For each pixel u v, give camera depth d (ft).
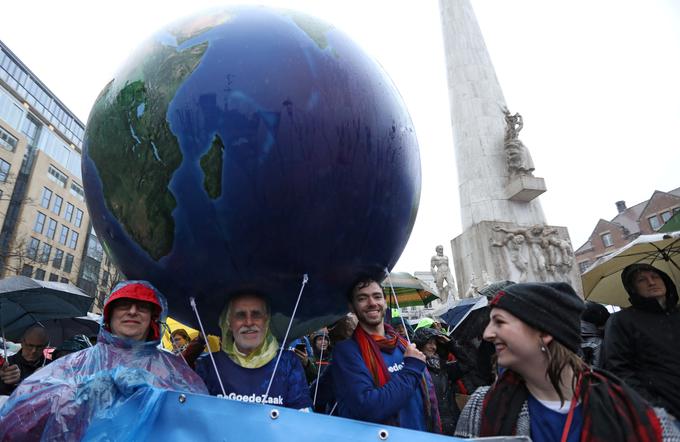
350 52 7.02
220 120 5.91
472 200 45.16
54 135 161.89
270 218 6.06
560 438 4.48
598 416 4.27
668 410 8.53
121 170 6.40
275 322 7.50
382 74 7.52
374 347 7.57
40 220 144.97
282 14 7.01
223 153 5.89
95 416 5.01
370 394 6.84
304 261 6.54
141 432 4.83
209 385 6.80
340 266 6.91
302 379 7.21
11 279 16.47
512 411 4.88
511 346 4.82
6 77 142.82
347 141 6.28
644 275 9.77
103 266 160.15
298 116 6.02
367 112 6.59
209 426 4.73
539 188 42.27
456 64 51.67
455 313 22.02
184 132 5.97
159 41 6.85
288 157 5.94
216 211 6.01
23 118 145.69
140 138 6.22
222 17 6.84
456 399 14.64
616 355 9.56
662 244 12.50
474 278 41.34
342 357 7.52
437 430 7.86
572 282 40.45
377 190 6.66
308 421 4.66
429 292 22.18
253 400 6.47
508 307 4.88
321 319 7.93
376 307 7.57
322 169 6.09
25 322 17.54
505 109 49.14
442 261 54.54
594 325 13.58
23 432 5.05
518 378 5.16
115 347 6.27
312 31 6.82
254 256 6.31
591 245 185.68
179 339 15.02
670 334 9.18
